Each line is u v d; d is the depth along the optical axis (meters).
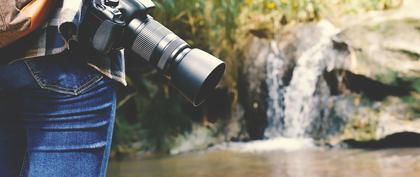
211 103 6.67
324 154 5.05
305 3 6.92
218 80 1.02
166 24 6.38
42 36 0.98
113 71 1.05
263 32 6.98
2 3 0.94
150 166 5.09
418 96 5.30
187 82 0.99
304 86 6.37
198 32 6.69
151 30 1.02
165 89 6.53
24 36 0.98
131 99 6.44
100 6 0.99
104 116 1.03
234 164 4.79
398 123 5.29
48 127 1.02
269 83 6.71
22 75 1.01
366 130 5.46
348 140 5.59
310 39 6.57
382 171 3.85
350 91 5.80
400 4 6.59
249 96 6.77
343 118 5.73
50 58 0.99
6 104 1.06
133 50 1.04
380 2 6.77
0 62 1.01
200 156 5.62
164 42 1.01
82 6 0.98
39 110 1.02
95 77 1.02
